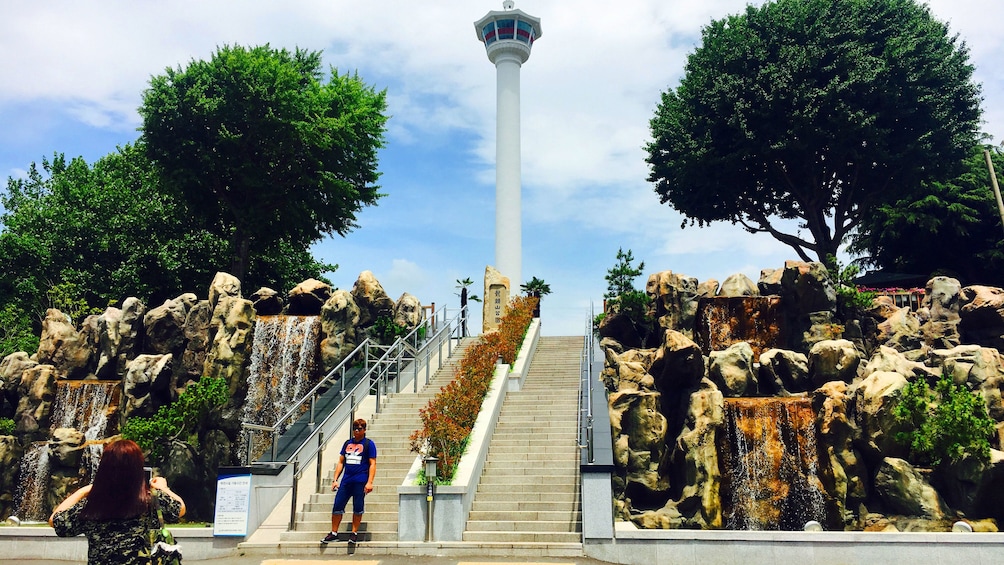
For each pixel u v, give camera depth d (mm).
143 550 5148
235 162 36281
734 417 21203
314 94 38719
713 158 37906
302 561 13211
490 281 33531
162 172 36875
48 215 40500
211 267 41344
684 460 20484
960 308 26141
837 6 36062
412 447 15461
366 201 43688
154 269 39906
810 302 26688
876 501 19344
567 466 17172
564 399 21750
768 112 35531
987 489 17906
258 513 15352
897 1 36406
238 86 34812
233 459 23688
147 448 22375
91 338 28906
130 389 25641
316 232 41875
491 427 18859
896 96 34062
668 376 22500
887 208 43531
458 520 14359
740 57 36844
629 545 13617
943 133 35031
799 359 23203
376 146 42812
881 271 47344
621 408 21344
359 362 26016
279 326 28141
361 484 14227
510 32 51188
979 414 18906
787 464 20359
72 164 45375
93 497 5078
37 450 24500
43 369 26703
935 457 18812
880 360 21859
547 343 31547
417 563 13047
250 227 37938
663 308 28875
